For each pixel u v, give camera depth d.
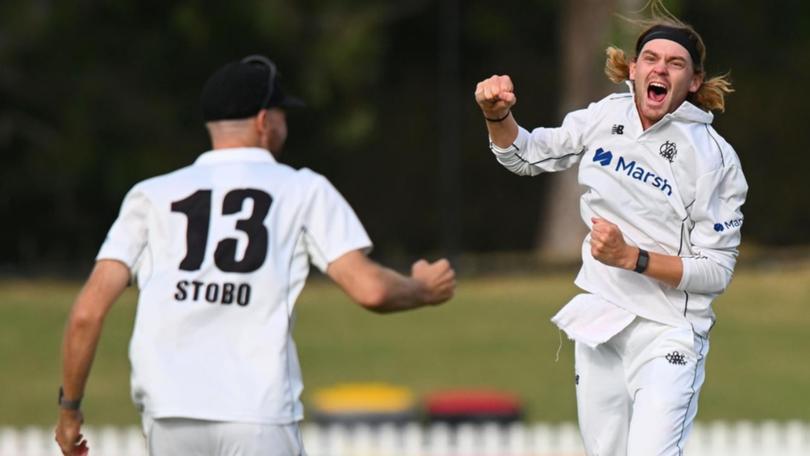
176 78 97.69
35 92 93.31
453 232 102.25
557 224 97.19
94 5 93.06
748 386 63.94
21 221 101.25
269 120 21.27
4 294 80.56
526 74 110.81
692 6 103.88
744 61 107.25
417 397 60.69
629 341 21.48
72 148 92.69
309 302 79.25
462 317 75.88
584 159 21.42
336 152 109.88
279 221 20.28
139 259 20.47
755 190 106.62
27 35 90.25
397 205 111.56
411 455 45.41
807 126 106.56
